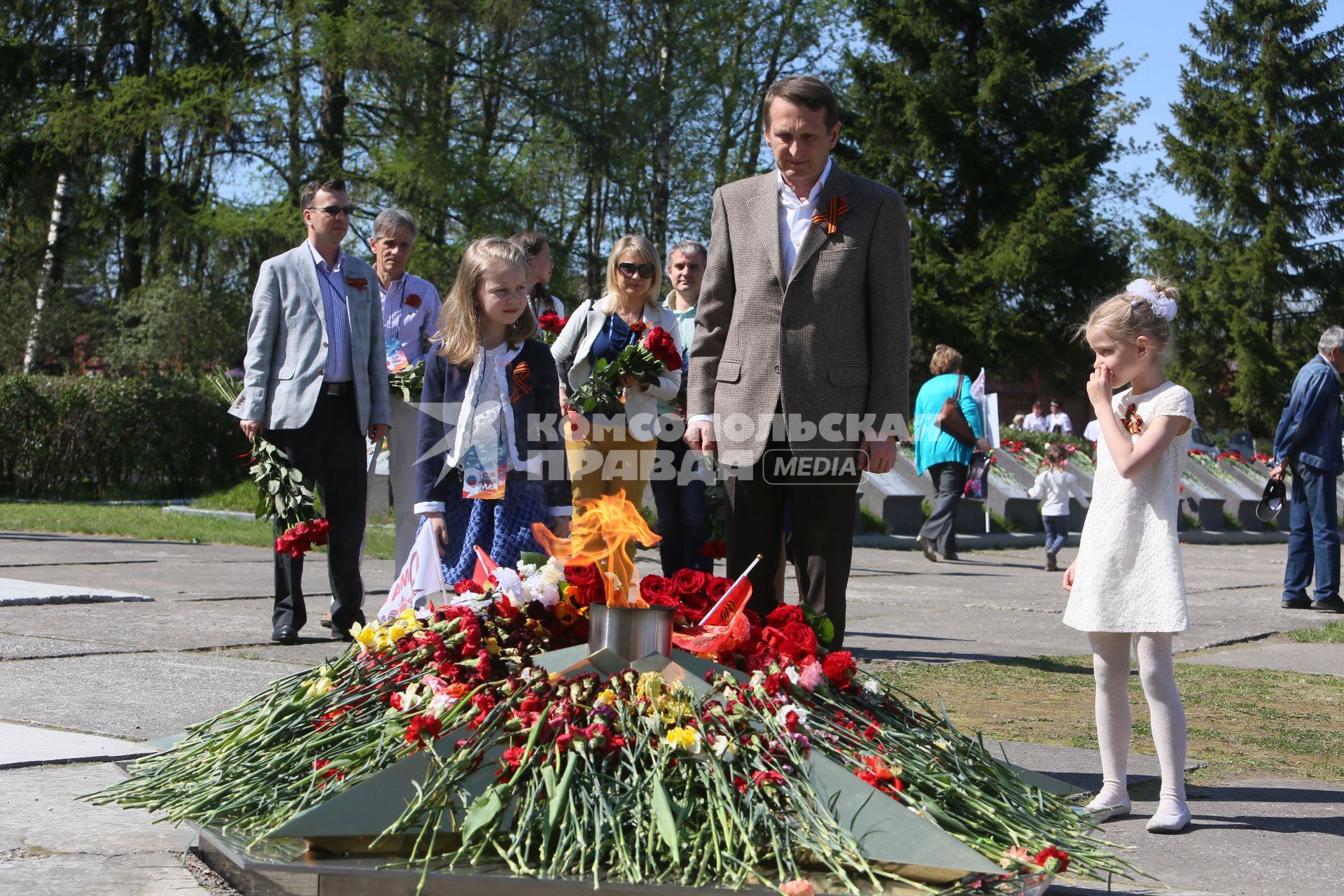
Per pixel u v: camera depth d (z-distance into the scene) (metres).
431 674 2.93
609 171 26.91
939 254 39.25
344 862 2.42
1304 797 3.74
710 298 4.35
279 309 6.03
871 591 9.64
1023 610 8.60
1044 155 39.47
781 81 4.19
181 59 25.58
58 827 2.93
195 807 2.73
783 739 2.68
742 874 2.36
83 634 5.77
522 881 2.35
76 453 17.47
